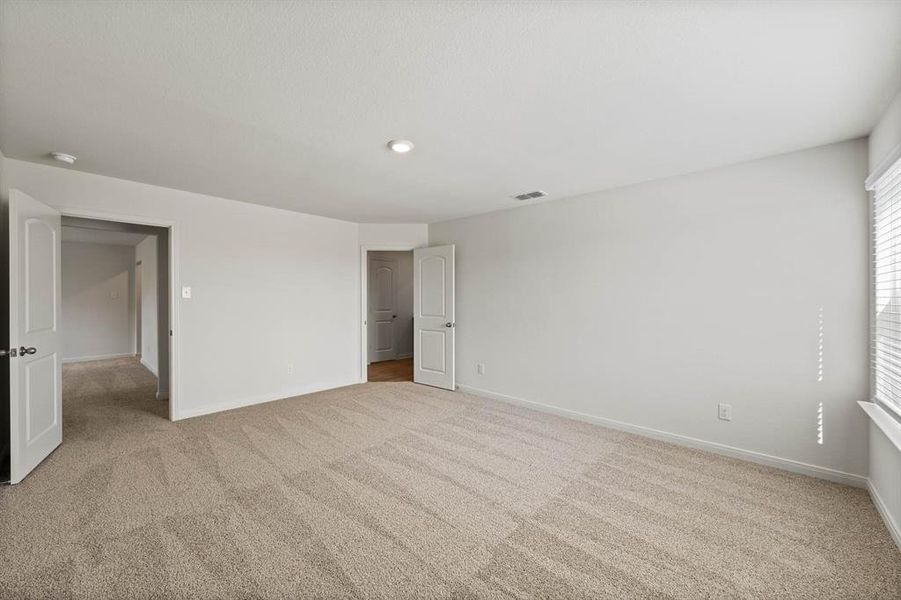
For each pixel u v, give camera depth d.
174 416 3.77
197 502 2.27
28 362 2.60
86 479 2.54
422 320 5.35
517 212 4.39
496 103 2.07
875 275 2.40
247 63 1.71
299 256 4.75
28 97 2.00
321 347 4.99
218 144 2.62
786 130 2.38
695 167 3.05
